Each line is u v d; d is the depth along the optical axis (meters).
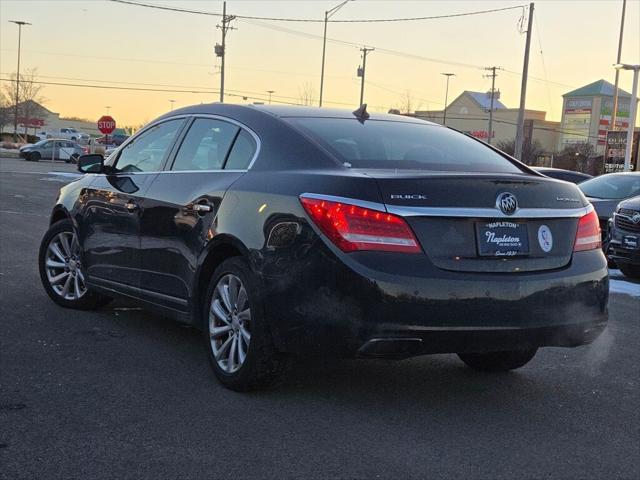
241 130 4.78
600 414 4.25
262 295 4.03
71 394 4.23
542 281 3.93
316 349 3.84
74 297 6.28
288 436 3.72
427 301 3.67
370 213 3.71
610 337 6.17
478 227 3.86
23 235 11.02
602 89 86.75
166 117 5.68
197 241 4.62
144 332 5.68
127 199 5.45
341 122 4.75
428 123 5.30
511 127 95.88
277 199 4.08
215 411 4.04
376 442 3.69
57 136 85.12
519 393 4.61
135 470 3.29
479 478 3.32
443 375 4.94
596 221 4.38
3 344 5.18
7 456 3.39
